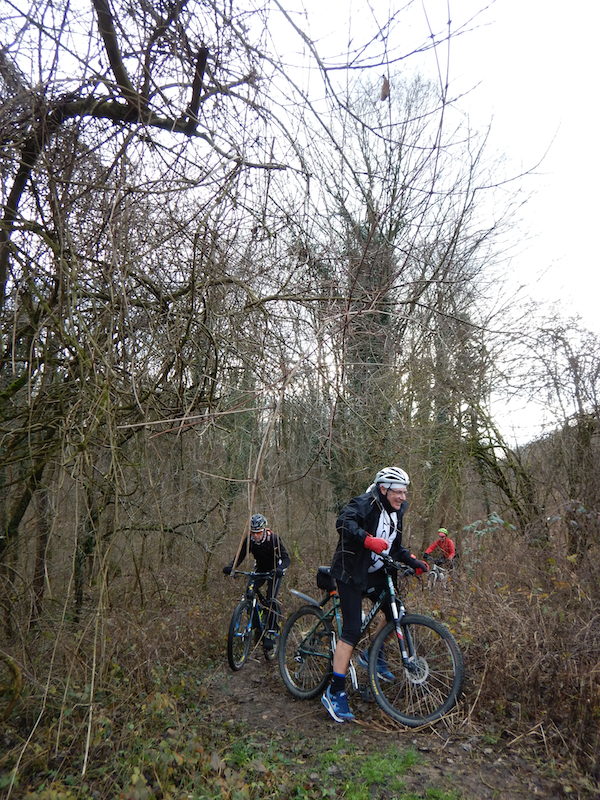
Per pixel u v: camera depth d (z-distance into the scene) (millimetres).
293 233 4078
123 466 4457
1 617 4480
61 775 3438
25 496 4984
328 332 3217
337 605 4977
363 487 9891
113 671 4457
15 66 3457
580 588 5312
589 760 3521
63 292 3643
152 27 3406
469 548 7992
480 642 4789
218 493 8078
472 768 3619
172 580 7840
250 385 4277
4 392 4320
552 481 8797
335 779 3607
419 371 8570
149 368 4379
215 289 4258
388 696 4578
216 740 4180
